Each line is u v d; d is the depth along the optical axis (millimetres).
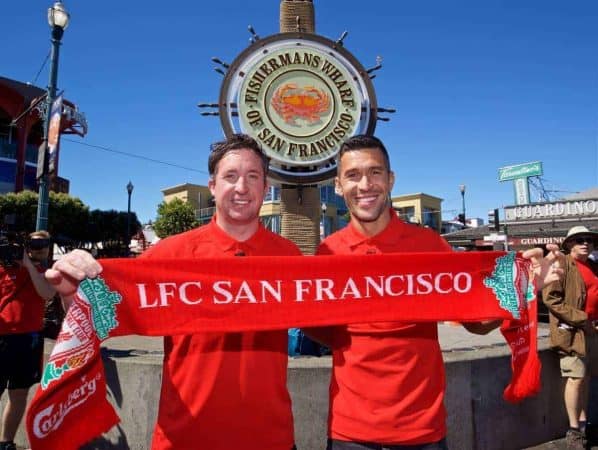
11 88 26875
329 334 2109
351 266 1987
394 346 1862
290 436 1785
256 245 2033
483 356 3404
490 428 3354
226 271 1896
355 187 2068
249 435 1684
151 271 1838
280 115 6270
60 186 31219
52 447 1540
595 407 4113
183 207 33594
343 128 6367
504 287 2059
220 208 1962
